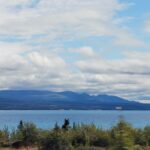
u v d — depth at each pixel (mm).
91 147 27609
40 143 29203
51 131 30094
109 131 30984
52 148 28078
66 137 28781
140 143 30312
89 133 30984
